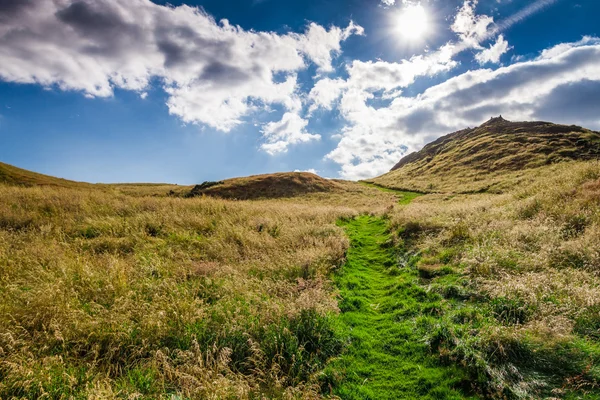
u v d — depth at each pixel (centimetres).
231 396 439
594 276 711
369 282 969
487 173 4709
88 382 433
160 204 1652
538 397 448
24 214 1213
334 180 6347
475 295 732
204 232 1270
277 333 586
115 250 943
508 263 833
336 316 711
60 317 557
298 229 1384
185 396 436
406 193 4631
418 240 1246
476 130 7906
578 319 585
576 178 1429
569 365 491
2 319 529
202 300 674
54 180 5547
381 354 596
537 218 1112
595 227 909
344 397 491
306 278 881
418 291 825
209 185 5219
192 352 518
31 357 468
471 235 1090
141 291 698
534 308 632
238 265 922
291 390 470
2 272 728
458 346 557
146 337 547
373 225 1931
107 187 5806
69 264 775
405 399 483
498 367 505
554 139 5334
